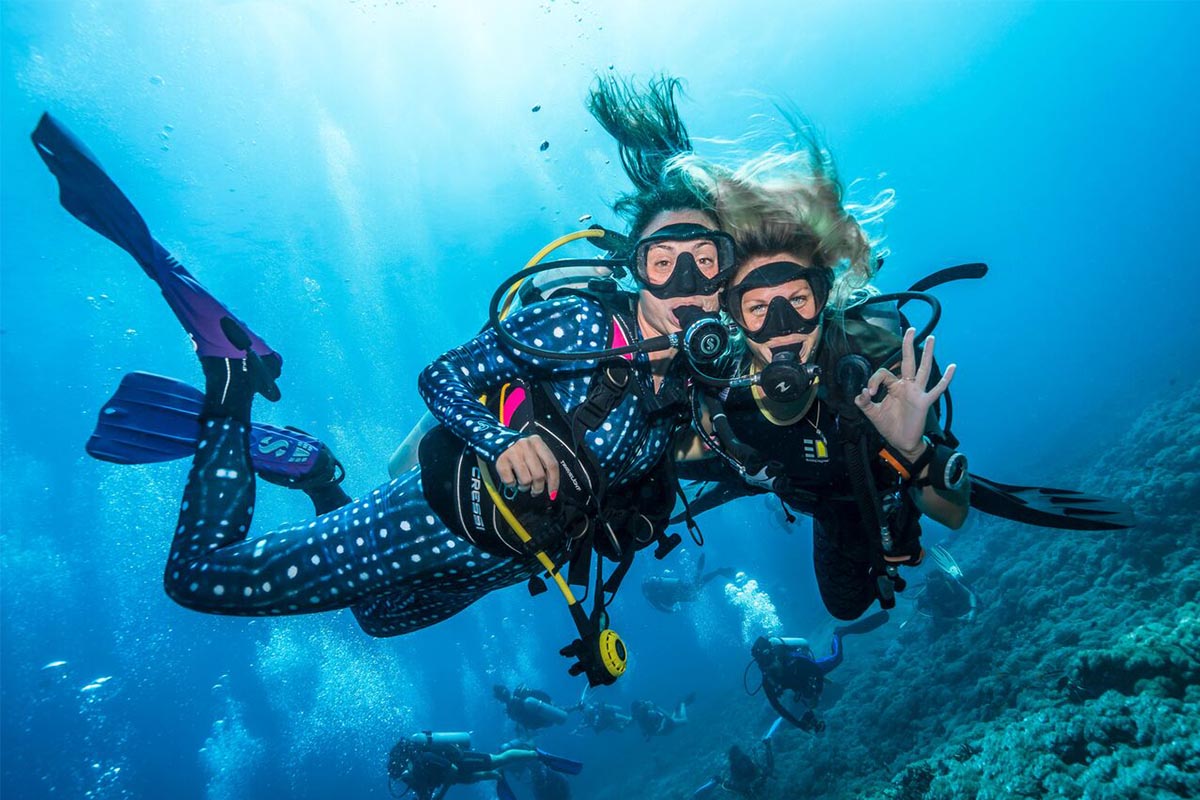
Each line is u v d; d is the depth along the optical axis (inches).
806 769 316.8
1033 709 221.1
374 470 1343.5
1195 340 1006.4
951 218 2596.0
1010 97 2170.3
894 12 1515.7
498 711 1002.1
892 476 72.8
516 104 1048.2
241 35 812.6
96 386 1113.4
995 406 1476.4
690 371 73.4
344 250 1143.0
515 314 71.5
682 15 1101.1
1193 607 220.1
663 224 71.2
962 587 384.5
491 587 75.1
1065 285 2492.6
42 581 1206.9
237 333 79.7
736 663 746.2
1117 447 575.2
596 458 67.2
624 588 1155.3
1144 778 156.9
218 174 932.0
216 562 69.7
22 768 1151.6
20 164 788.6
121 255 944.9
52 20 695.7
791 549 1013.8
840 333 72.5
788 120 74.4
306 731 1039.6
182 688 1195.9
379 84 957.8
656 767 546.3
